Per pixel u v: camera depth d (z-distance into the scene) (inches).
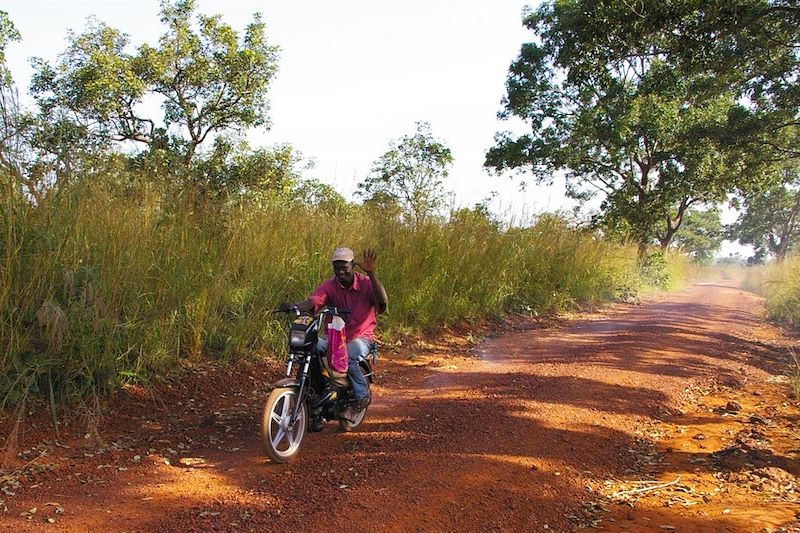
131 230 263.3
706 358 405.1
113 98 698.2
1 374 210.5
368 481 185.9
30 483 177.3
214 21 796.6
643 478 200.8
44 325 225.0
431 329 426.9
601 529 162.6
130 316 253.3
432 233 454.9
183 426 232.1
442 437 225.8
